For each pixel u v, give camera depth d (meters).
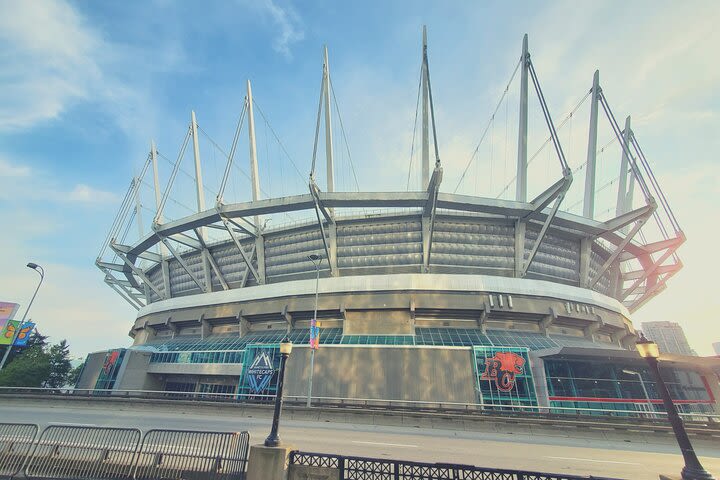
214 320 47.31
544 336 37.50
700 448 18.17
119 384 41.28
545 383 29.19
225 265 55.38
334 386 32.56
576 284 48.16
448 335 35.97
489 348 31.70
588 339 40.59
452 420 22.31
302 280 44.50
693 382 30.45
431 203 40.66
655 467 13.44
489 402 29.33
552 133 40.38
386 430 20.45
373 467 7.77
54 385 59.47
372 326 38.06
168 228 50.38
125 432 9.81
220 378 41.06
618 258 54.81
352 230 46.84
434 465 7.33
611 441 19.52
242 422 21.97
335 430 19.80
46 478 9.15
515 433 20.91
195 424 20.61
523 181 45.72
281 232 49.78
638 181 47.38
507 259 44.69
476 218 44.19
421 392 30.94
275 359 36.19
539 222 44.56
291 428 19.94
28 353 56.44
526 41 47.78
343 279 40.38
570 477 6.49
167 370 42.75
